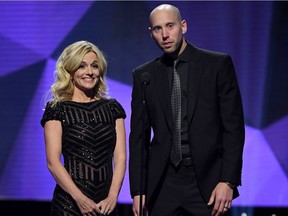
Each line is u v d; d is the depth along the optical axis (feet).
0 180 44.39
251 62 43.91
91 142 27.07
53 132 27.02
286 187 43.14
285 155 43.21
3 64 44.70
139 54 44.29
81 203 26.25
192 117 26.89
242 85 43.86
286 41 43.57
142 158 26.61
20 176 44.39
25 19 44.93
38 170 44.39
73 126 27.09
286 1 43.65
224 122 26.91
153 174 27.25
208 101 27.07
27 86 44.65
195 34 44.42
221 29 44.21
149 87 27.84
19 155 44.45
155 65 28.14
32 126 44.52
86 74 27.40
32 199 44.29
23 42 44.86
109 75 44.29
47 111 27.37
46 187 44.34
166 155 26.99
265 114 43.52
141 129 28.02
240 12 44.06
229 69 27.32
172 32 26.76
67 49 27.71
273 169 43.27
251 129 43.55
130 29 44.34
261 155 43.34
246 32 43.96
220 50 44.19
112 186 27.07
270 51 43.73
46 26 44.70
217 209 26.13
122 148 27.84
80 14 44.60
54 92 27.71
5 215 44.83
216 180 26.81
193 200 26.76
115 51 44.34
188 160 26.78
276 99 43.52
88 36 44.55
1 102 44.60
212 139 26.86
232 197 26.45
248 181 43.34
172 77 27.55
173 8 27.12
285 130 43.32
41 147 44.42
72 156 27.02
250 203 43.29
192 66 27.45
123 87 44.21
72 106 27.37
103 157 27.25
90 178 26.84
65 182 26.48
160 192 27.20
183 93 27.25
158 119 27.40
